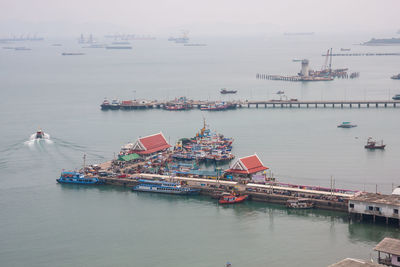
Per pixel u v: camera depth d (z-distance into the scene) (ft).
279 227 565.12
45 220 597.11
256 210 621.72
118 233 556.92
